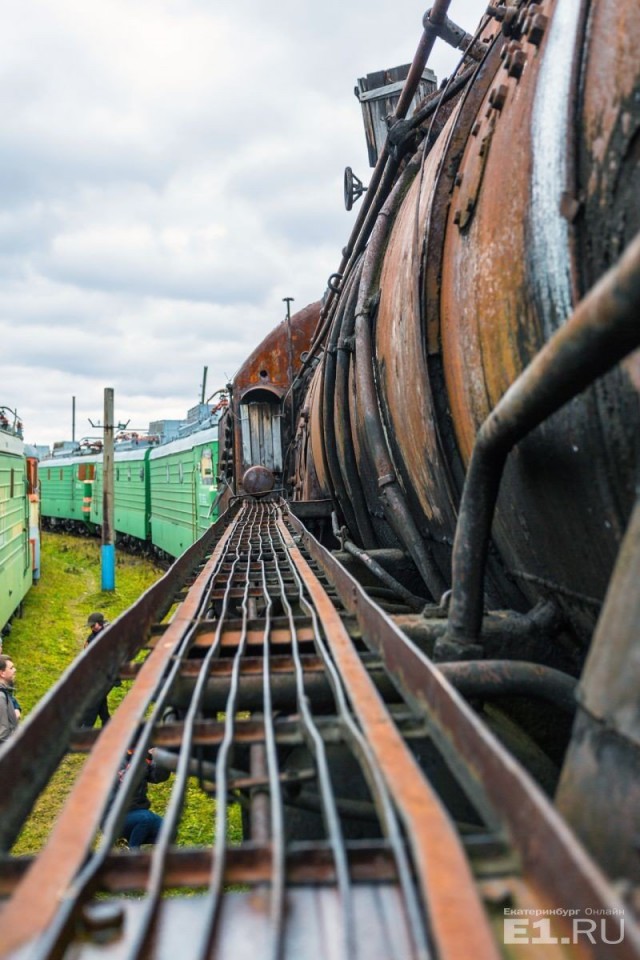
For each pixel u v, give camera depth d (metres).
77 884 1.23
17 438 15.07
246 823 2.65
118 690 9.59
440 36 4.23
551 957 1.08
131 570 23.59
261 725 2.10
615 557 2.07
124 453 29.23
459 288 2.88
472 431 2.90
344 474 5.63
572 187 2.04
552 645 2.67
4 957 1.06
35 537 19.34
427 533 4.07
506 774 1.35
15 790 1.62
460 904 1.08
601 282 1.46
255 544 6.80
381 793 1.50
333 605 3.71
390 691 2.56
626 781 1.38
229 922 1.23
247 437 11.19
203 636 3.24
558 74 2.24
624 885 1.13
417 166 4.81
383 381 4.20
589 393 1.96
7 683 6.96
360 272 5.29
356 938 1.16
